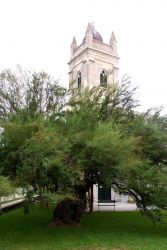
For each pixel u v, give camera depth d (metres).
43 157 14.51
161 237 16.62
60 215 20.33
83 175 18.38
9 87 19.23
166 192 17.36
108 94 21.22
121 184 18.47
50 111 18.86
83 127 17.67
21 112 17.45
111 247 14.38
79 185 18.58
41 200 15.02
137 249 13.99
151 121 21.03
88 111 19.12
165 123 21.36
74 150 16.67
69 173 15.90
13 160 15.12
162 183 17.38
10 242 15.23
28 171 14.66
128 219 23.25
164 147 20.22
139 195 18.19
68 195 15.52
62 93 20.02
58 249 13.95
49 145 14.63
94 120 19.00
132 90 22.30
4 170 14.94
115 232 17.97
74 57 53.19
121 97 21.64
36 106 18.69
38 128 15.04
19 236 16.66
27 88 19.45
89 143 15.98
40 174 15.06
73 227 19.48
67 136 16.52
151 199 17.56
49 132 15.14
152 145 19.91
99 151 16.25
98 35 51.78
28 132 14.98
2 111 18.58
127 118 20.69
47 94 19.62
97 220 22.72
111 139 15.81
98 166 17.30
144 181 17.55
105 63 50.72
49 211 26.92
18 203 31.00
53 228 19.03
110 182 17.89
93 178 18.69
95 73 49.53
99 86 22.30
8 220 22.34
